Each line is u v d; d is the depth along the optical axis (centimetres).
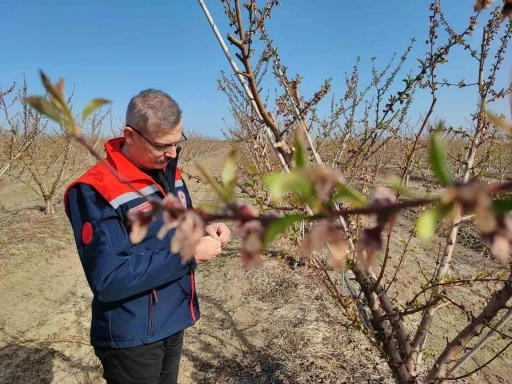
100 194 178
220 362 360
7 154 816
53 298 486
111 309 186
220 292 495
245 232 43
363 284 180
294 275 498
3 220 819
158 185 192
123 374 192
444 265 214
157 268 174
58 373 351
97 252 172
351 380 317
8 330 414
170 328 196
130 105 183
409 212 769
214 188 47
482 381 329
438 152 35
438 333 397
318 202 38
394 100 192
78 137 42
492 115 39
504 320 188
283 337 384
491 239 33
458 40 169
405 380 197
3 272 542
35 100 37
